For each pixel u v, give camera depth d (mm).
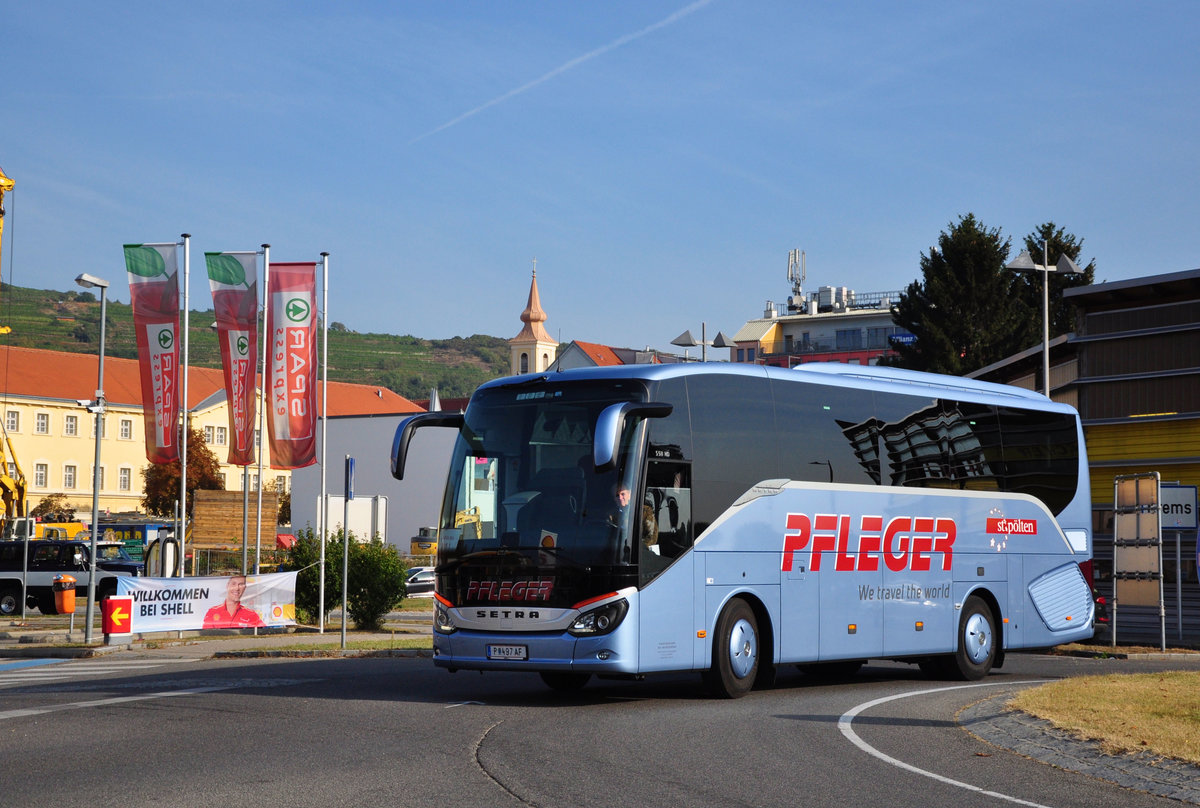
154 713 13039
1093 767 9875
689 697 15188
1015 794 8867
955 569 18625
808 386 16656
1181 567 27625
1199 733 10820
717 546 14836
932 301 72062
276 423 28031
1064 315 72125
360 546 31750
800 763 9984
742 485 15320
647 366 14719
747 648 15133
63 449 110188
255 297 29078
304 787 8672
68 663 22891
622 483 13859
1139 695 13414
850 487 16938
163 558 30969
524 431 14500
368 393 139500
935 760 10258
